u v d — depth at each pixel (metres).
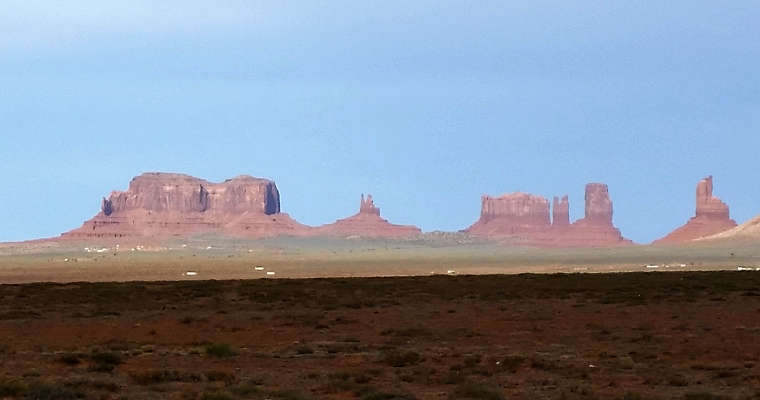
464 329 54.41
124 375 36.09
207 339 50.47
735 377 35.75
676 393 32.34
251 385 33.00
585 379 35.50
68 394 29.97
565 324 57.06
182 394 30.75
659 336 50.47
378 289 88.06
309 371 37.59
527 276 111.94
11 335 52.56
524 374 36.78
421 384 34.19
